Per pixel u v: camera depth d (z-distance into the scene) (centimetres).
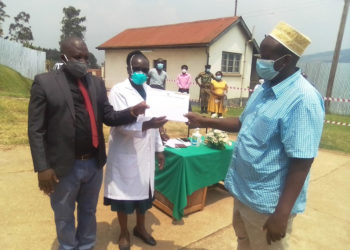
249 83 1711
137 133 249
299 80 170
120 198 271
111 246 292
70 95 211
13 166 462
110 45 1984
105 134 695
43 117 206
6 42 1617
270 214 179
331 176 531
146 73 266
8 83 1328
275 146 172
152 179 285
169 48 1603
